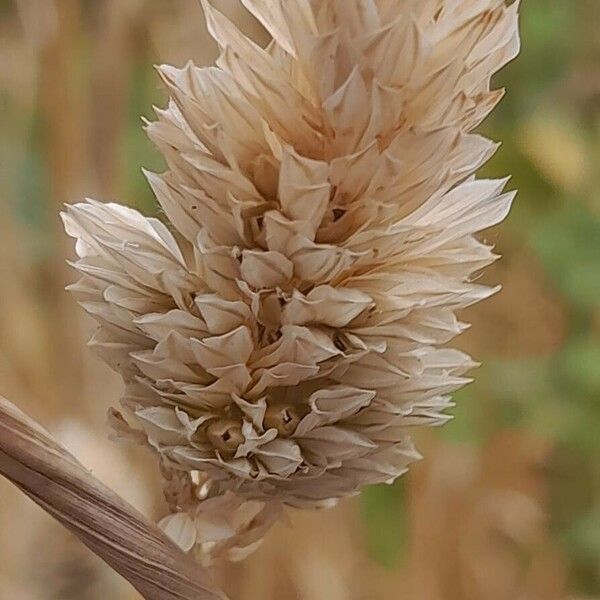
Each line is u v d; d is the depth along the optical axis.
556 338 0.19
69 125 0.14
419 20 0.08
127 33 0.14
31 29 0.15
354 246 0.08
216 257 0.08
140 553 0.08
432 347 0.09
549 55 0.21
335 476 0.08
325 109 0.08
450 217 0.09
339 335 0.08
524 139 0.20
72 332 0.14
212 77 0.08
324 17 0.08
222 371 0.08
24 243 0.15
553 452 0.19
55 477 0.08
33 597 0.13
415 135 0.08
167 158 0.08
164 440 0.08
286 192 0.08
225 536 0.09
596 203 0.20
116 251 0.08
